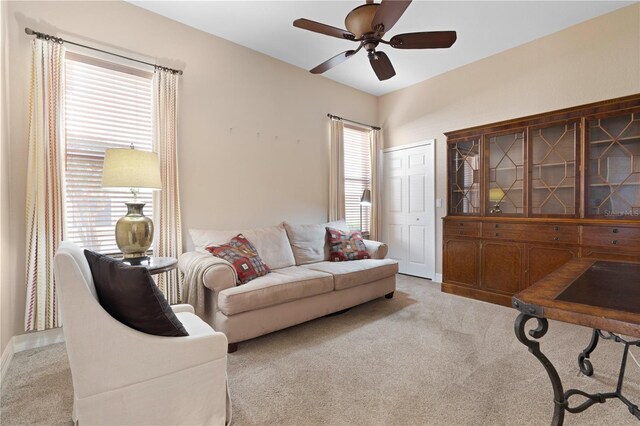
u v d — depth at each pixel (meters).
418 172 4.76
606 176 2.84
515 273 3.30
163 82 2.97
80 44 2.58
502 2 2.84
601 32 3.07
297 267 3.29
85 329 1.24
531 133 3.26
